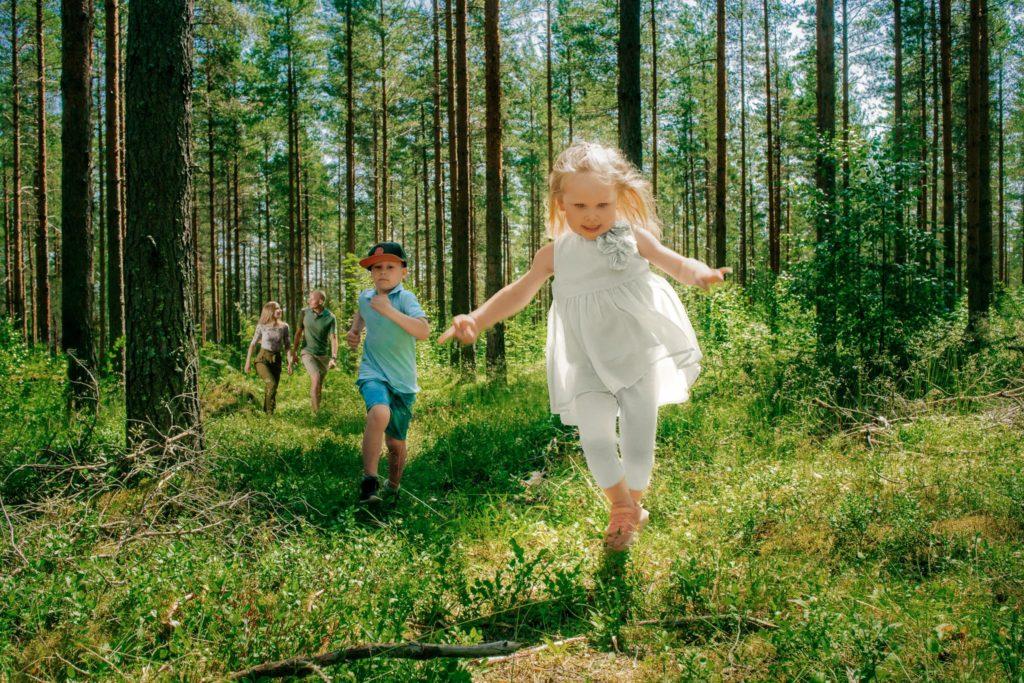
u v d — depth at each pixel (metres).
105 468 4.52
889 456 4.59
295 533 3.57
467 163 15.12
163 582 2.86
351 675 2.20
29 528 3.32
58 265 37.44
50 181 31.52
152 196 5.08
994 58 31.38
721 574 2.82
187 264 5.20
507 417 7.46
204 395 10.94
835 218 8.86
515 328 19.00
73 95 9.38
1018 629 2.21
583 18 30.30
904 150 8.97
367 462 4.63
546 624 2.79
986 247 14.27
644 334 3.12
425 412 9.38
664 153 38.97
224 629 2.54
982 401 6.06
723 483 4.23
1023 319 10.18
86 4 9.56
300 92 32.56
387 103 30.59
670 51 32.41
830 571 2.97
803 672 2.13
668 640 2.44
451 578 3.07
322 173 43.62
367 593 2.85
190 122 5.32
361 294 5.17
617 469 3.08
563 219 3.30
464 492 4.97
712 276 2.89
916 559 3.04
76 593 2.71
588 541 3.44
